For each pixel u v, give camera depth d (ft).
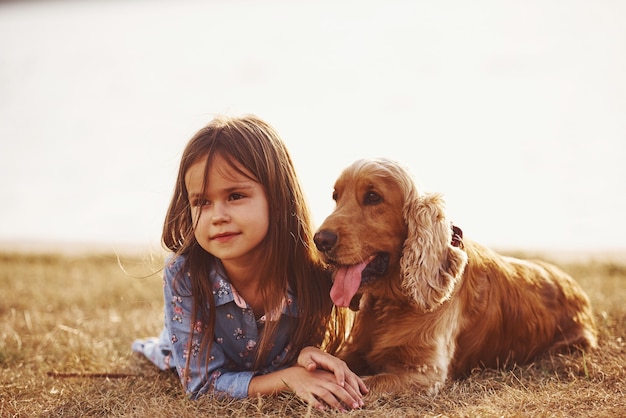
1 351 13.93
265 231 10.93
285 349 11.76
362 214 11.57
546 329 13.83
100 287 22.06
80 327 16.70
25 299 20.24
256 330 11.44
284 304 11.29
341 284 11.26
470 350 12.69
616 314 16.14
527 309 13.57
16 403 11.12
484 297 12.92
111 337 15.78
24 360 13.80
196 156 10.74
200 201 10.73
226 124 11.14
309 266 11.75
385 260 11.85
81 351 14.20
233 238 10.61
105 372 13.10
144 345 14.05
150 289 21.68
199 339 11.19
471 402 10.53
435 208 11.53
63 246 36.68
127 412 10.35
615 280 21.44
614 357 12.91
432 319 11.88
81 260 29.01
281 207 11.19
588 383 11.28
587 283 20.20
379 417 9.63
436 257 11.43
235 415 9.99
